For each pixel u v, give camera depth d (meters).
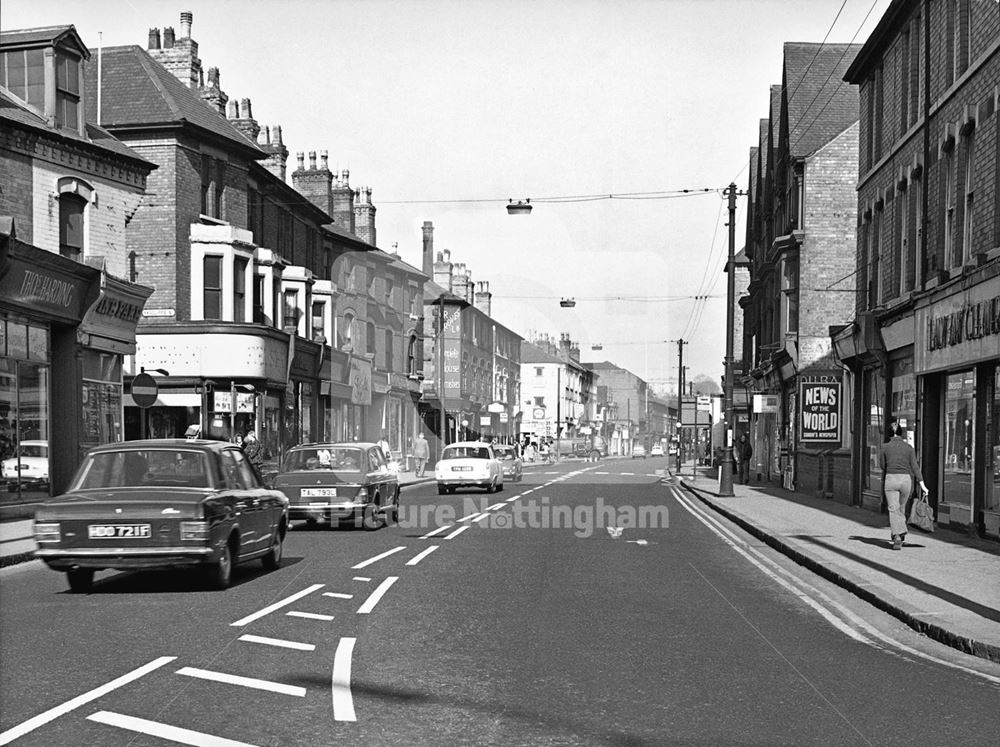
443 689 6.78
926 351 18.62
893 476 14.98
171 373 30.20
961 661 7.94
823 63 37.12
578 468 57.41
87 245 22.59
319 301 37.12
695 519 22.59
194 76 34.84
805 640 8.69
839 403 28.58
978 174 16.91
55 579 12.41
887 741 5.71
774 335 38.91
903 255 21.94
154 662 7.55
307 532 18.69
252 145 33.03
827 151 34.28
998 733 5.91
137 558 10.70
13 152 20.52
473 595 10.91
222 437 26.61
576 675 7.23
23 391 20.36
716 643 8.48
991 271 15.21
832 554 14.15
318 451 19.50
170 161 29.80
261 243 34.56
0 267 18.36
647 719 6.08
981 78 16.80
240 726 5.86
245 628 8.93
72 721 5.96
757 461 46.34
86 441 22.73
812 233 34.19
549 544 16.38
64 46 21.91
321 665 7.47
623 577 12.51
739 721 6.07
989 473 16.44
